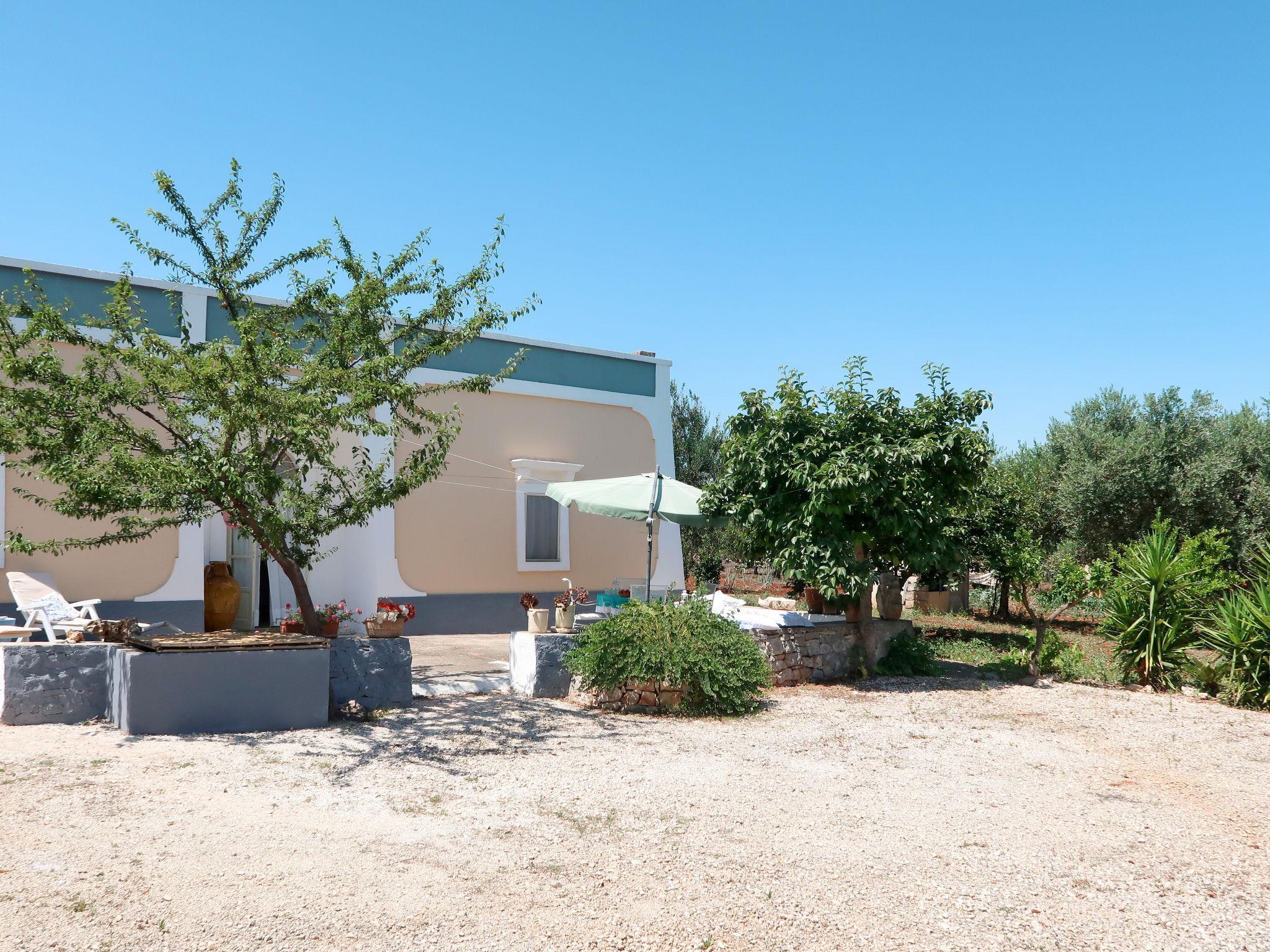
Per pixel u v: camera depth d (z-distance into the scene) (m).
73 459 6.73
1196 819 5.73
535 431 15.09
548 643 8.99
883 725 8.29
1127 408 17.62
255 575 12.95
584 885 4.38
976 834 5.34
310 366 7.62
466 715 7.94
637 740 7.38
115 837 4.66
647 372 16.58
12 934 3.54
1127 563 11.14
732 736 7.68
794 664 10.34
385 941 3.70
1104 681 10.89
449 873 4.46
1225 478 15.82
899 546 11.00
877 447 9.96
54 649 7.00
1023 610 18.92
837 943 3.87
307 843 4.75
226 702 6.94
